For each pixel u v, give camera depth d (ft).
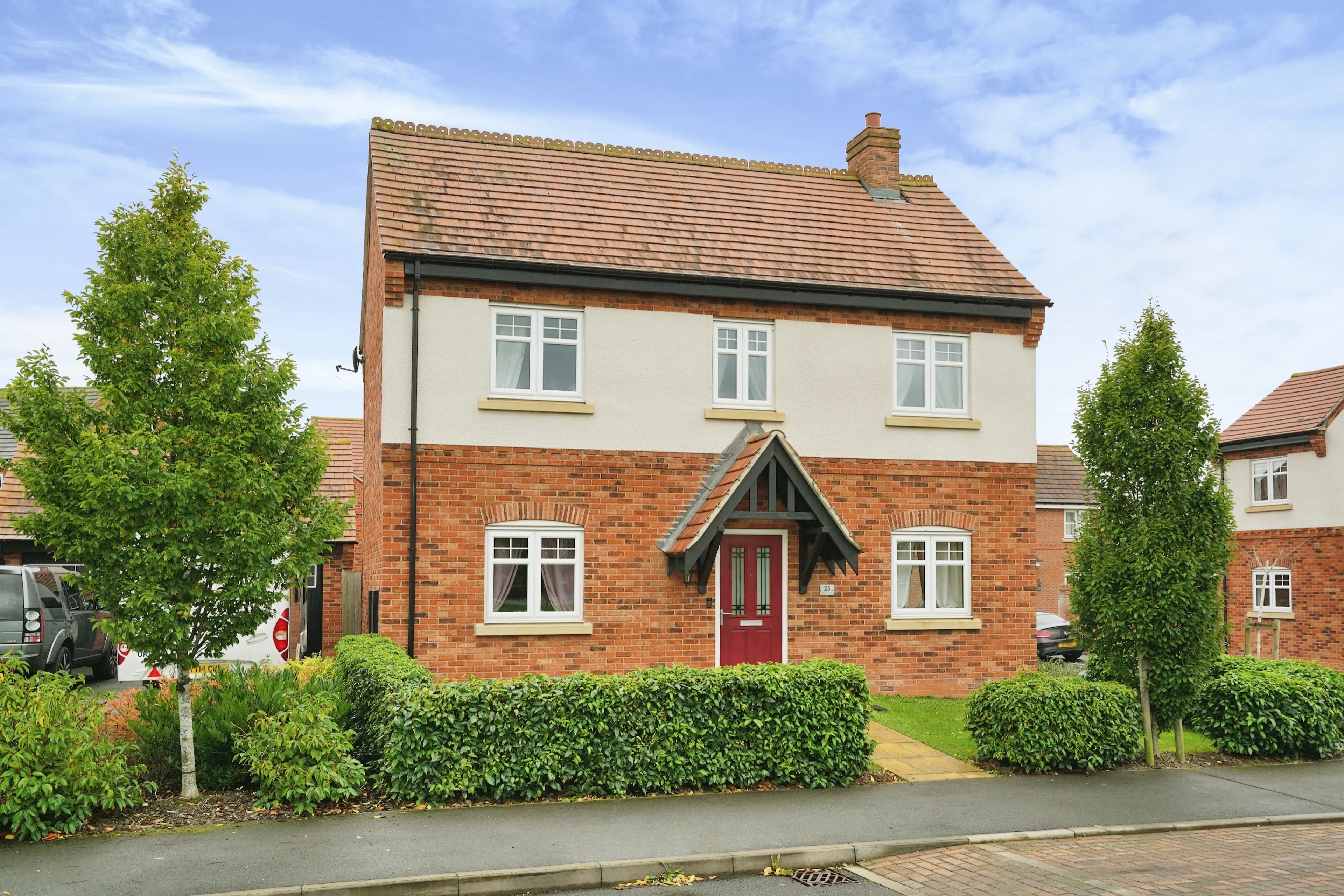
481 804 29.45
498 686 30.09
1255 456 90.38
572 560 45.37
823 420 48.80
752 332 48.85
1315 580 83.46
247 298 30.30
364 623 55.62
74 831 25.67
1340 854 26.81
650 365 46.78
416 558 43.11
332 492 65.36
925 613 49.70
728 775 31.83
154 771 30.30
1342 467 81.61
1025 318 51.78
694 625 46.26
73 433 28.12
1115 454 37.22
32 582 49.42
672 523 46.50
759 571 47.52
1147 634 36.70
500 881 23.38
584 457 45.52
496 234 46.03
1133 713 36.81
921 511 49.80
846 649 48.26
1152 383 37.40
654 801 30.30
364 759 32.09
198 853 24.40
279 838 25.71
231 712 30.58
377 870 23.40
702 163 56.49
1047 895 23.22
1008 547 50.93
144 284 28.37
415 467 43.06
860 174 59.52
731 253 49.29
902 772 34.99
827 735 32.71
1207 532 36.63
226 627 29.04
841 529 44.70
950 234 55.72
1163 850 27.22
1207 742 41.55
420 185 48.19
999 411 51.39
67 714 26.32
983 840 27.68
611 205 50.67
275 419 29.27
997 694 36.60
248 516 27.99
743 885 24.29
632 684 31.42
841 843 26.61
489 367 44.68
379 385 47.14
